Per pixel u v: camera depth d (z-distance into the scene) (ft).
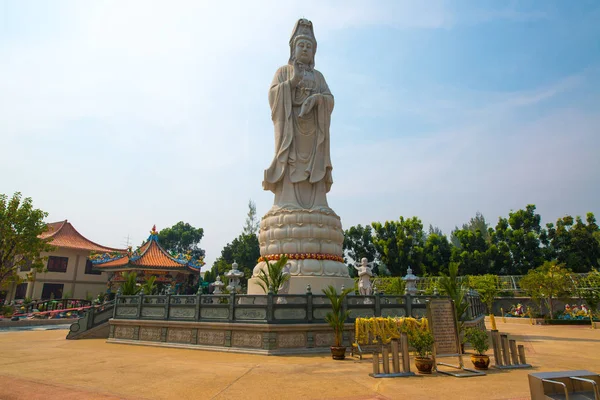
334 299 49.52
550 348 59.11
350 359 47.29
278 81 83.82
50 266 165.58
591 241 162.61
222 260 213.25
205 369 39.91
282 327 51.65
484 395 29.37
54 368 40.70
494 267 169.89
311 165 78.79
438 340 40.24
